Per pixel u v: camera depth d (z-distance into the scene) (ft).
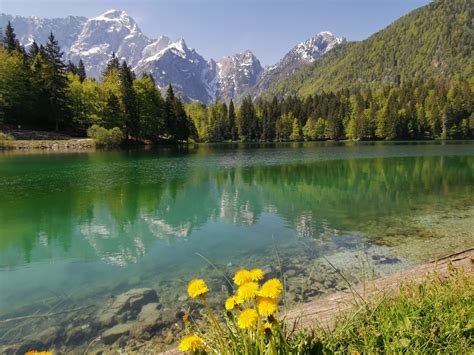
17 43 225.56
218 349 7.23
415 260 27.22
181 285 23.24
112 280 25.03
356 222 40.14
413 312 8.64
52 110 179.11
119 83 199.21
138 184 70.74
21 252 32.04
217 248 31.99
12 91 166.81
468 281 10.61
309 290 21.20
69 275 26.25
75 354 15.51
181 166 104.01
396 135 321.11
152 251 31.78
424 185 66.18
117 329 17.22
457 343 7.41
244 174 86.28
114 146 177.68
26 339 16.88
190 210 48.96
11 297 22.22
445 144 236.84
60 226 40.91
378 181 72.23
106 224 41.83
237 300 5.67
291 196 58.39
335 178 77.61
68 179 75.66
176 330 16.81
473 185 64.59
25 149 152.97
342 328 8.25
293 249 30.76
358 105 378.12
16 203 52.85
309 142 338.95
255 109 437.17
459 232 34.78
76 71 300.20
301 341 6.97
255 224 40.60
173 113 223.71
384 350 7.34
